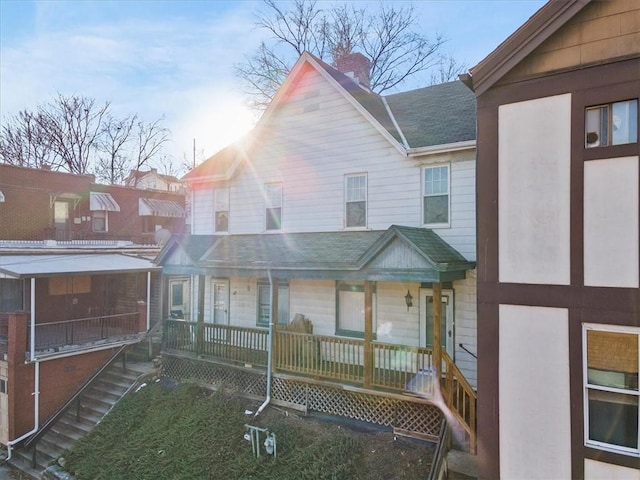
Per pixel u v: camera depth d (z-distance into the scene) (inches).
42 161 1448.1
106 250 802.8
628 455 230.2
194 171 653.3
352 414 407.5
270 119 567.8
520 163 266.8
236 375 489.7
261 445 381.1
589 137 249.1
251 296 588.1
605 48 243.0
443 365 428.8
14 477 469.1
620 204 237.5
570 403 247.3
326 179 521.7
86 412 530.3
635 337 232.4
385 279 386.6
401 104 581.6
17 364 525.0
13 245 724.7
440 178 444.8
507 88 272.2
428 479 307.6
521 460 259.3
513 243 267.4
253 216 586.9
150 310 751.1
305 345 436.8
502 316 269.3
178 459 389.7
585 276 245.0
